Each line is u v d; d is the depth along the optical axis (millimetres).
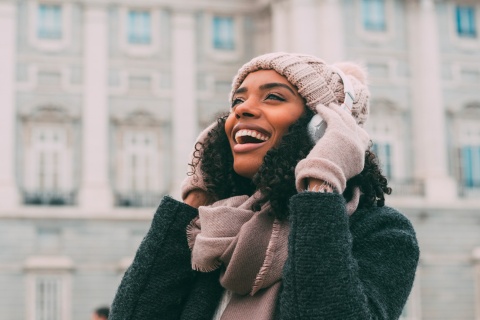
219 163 2545
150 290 2385
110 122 31359
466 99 32406
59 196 30125
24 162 30312
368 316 2084
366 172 2398
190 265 2408
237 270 2234
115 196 30609
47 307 29328
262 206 2320
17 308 29109
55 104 30875
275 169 2287
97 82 31344
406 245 2273
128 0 32000
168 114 31875
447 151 32000
